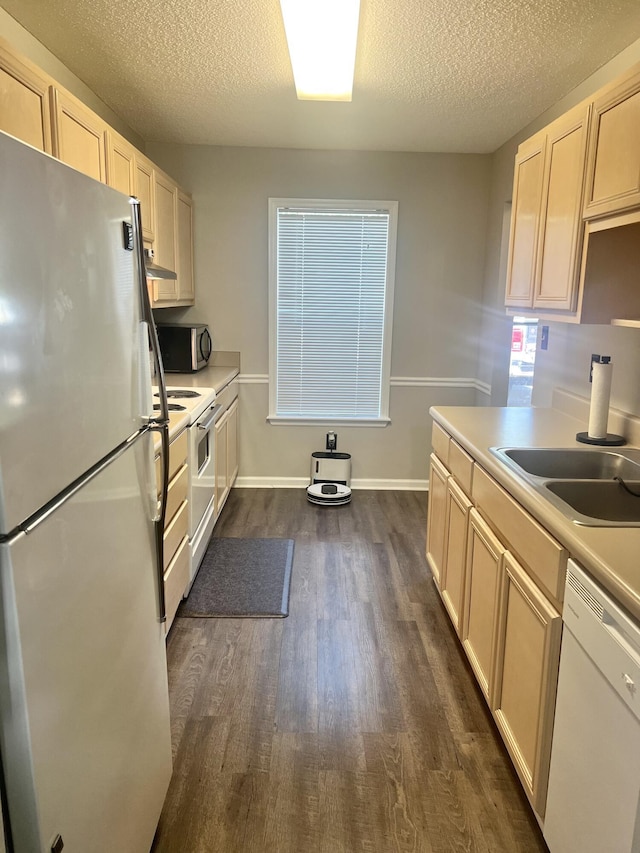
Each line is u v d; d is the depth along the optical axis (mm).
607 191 1757
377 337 4398
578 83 2795
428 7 2086
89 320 1021
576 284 1978
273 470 4559
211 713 2035
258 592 2883
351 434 4508
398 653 2408
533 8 2092
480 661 2021
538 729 1468
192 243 4152
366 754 1860
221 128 3645
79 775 979
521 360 4094
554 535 1415
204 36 2359
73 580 946
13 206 763
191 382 3520
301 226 4211
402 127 3535
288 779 1757
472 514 2137
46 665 852
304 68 2627
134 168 2807
